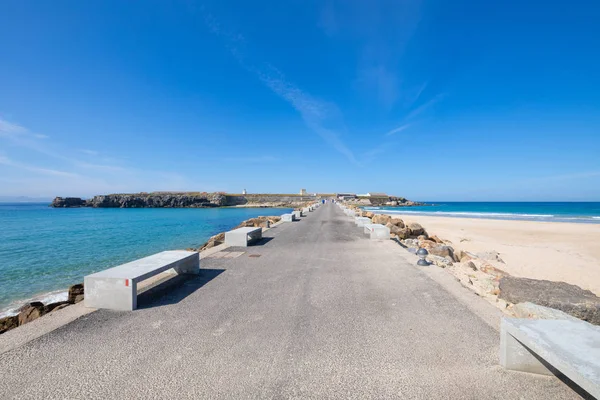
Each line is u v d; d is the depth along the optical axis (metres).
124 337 4.20
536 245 19.77
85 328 4.49
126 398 2.91
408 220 41.22
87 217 61.81
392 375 3.29
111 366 3.47
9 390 3.03
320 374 3.32
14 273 14.57
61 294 11.46
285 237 15.10
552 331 3.17
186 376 3.28
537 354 3.04
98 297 5.30
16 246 22.89
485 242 21.11
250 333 4.34
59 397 2.93
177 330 4.44
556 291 5.77
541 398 2.89
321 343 4.04
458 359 3.61
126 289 5.21
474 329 4.43
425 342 4.04
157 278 7.38
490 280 7.78
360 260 9.52
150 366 3.47
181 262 6.80
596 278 11.41
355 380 3.21
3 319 8.13
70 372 3.35
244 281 7.12
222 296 6.02
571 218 47.59
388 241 13.66
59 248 21.84
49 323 4.66
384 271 8.05
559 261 14.49
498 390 3.02
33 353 3.76
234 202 137.62
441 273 7.81
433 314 5.01
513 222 37.66
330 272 7.97
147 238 27.56
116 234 30.94
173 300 5.77
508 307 5.50
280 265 8.84
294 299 5.83
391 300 5.73
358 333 4.33
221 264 8.98
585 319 5.18
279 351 3.83
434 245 14.34
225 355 3.72
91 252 20.16
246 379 3.23
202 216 64.75
